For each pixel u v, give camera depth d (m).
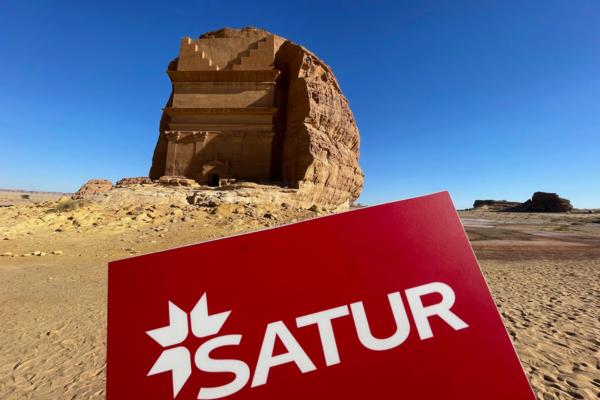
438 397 1.59
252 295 1.78
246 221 19.08
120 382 1.66
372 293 1.78
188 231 17.02
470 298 1.77
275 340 1.71
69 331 6.09
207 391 1.64
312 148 27.73
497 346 1.68
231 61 31.53
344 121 35.41
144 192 23.17
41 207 21.64
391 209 1.97
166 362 1.69
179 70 30.91
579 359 4.64
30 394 4.05
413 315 1.74
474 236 28.72
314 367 1.66
